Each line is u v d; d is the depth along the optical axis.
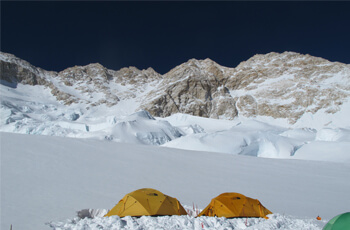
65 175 16.58
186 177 19.92
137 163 22.38
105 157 22.73
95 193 13.77
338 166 27.81
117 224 8.66
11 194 12.02
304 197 17.27
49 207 10.88
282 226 9.51
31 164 17.62
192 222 9.23
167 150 28.39
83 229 8.30
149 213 10.02
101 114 170.50
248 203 11.34
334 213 14.18
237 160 27.30
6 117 103.06
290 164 27.52
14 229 8.27
